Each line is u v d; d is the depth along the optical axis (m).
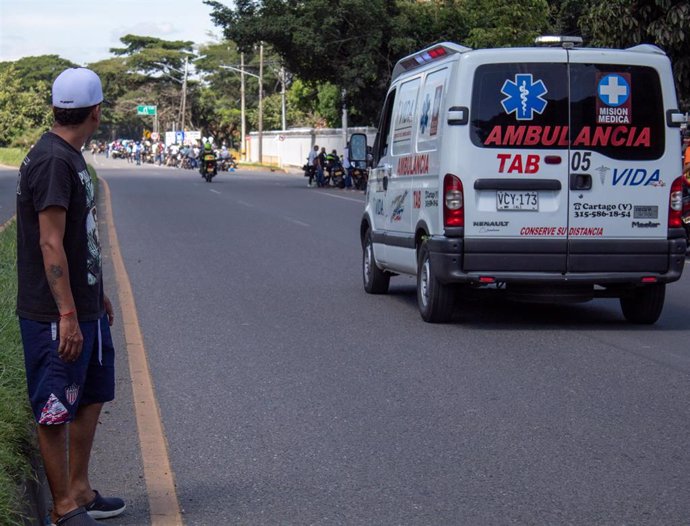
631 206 10.02
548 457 6.08
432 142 10.39
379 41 40.16
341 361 8.76
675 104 10.07
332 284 13.59
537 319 11.03
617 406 7.26
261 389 7.78
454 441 6.41
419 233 10.83
